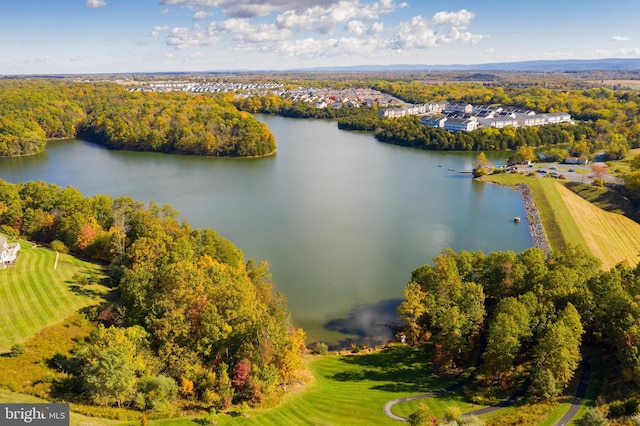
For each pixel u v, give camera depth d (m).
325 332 99.12
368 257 136.50
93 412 59.62
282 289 116.44
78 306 86.06
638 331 70.31
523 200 194.62
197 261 96.44
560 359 68.94
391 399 73.00
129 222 119.00
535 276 92.31
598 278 87.12
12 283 90.69
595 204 183.88
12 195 127.88
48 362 69.69
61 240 117.00
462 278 97.31
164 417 61.69
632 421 58.81
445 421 62.75
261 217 170.62
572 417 64.62
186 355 69.62
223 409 65.50
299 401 71.56
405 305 91.62
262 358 71.00
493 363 74.44
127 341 66.38
